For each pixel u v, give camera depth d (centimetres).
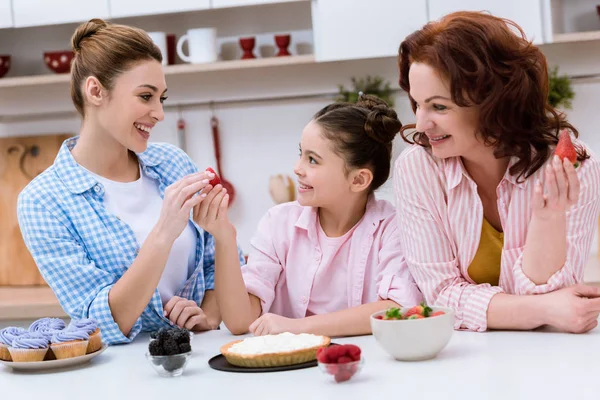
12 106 358
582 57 324
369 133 183
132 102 182
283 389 130
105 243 184
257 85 346
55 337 156
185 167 210
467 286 170
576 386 122
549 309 157
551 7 297
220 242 180
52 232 182
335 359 131
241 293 182
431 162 172
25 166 352
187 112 351
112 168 195
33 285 346
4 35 356
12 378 150
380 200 195
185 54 337
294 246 193
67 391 138
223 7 311
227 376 140
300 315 192
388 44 304
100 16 316
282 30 340
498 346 151
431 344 141
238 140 349
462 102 153
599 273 279
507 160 168
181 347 143
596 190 164
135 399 130
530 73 156
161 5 313
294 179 346
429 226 173
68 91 355
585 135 328
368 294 189
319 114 188
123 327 176
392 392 125
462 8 298
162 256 173
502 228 174
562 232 159
